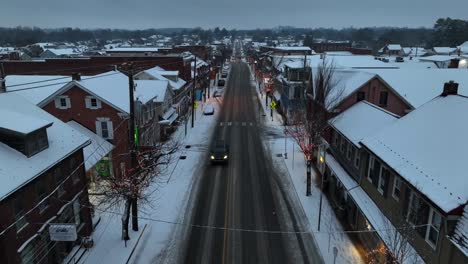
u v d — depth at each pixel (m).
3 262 13.78
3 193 13.07
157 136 38.25
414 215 14.87
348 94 29.33
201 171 31.47
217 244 20.36
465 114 15.93
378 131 20.16
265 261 18.84
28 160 15.46
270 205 25.00
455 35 142.88
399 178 15.65
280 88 60.25
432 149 15.46
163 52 92.12
